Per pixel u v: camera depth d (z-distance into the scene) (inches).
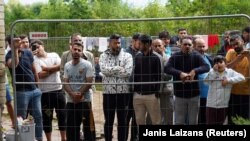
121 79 311.9
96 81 345.7
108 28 437.1
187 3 951.6
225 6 835.4
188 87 313.9
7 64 328.8
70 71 313.7
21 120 312.0
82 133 332.2
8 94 362.3
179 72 305.1
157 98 314.2
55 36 364.2
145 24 475.8
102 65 313.3
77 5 1024.9
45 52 348.2
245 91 311.7
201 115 323.0
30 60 327.9
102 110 351.3
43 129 340.8
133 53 341.4
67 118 314.2
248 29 321.4
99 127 369.1
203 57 317.1
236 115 301.9
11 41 301.9
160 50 330.6
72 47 312.8
